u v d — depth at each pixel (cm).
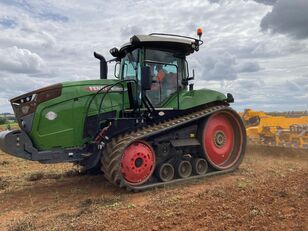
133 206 598
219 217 518
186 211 546
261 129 1198
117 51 860
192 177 802
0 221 565
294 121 1218
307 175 812
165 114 799
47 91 709
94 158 717
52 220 543
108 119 741
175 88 827
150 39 773
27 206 643
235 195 632
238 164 908
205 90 870
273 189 672
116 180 686
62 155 706
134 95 773
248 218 512
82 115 733
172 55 827
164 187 741
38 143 698
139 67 774
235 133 927
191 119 803
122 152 686
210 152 866
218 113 878
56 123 710
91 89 747
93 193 723
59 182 833
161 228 480
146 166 729
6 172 985
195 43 841
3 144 670
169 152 795
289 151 1152
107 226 492
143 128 757
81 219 532
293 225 487
